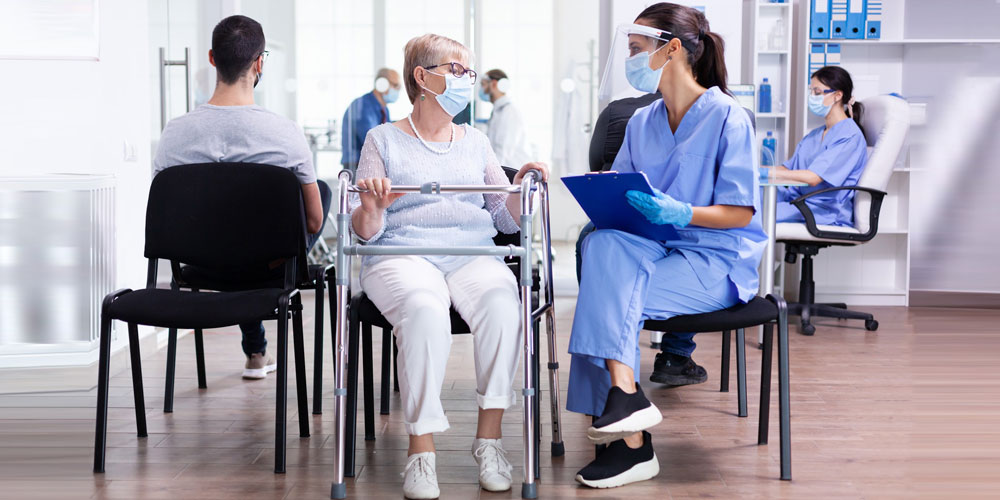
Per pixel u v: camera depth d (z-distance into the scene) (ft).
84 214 10.14
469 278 7.20
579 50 16.74
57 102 11.16
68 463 7.56
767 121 16.65
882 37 16.61
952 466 7.54
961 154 16.75
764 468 7.48
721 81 7.72
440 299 6.91
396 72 17.67
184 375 10.83
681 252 7.45
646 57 7.50
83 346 10.23
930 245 16.96
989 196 16.74
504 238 8.06
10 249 9.99
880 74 16.70
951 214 16.85
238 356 11.91
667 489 6.97
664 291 7.25
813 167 14.02
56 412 9.23
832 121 14.49
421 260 7.36
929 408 9.42
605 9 16.58
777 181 12.01
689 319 7.26
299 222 7.97
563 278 17.07
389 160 7.51
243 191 7.95
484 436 7.10
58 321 10.15
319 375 9.11
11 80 11.09
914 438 8.34
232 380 10.57
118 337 11.05
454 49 7.46
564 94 16.84
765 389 8.12
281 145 8.48
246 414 9.09
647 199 6.76
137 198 11.87
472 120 16.94
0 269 9.98
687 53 7.55
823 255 16.85
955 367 11.44
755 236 7.59
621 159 8.11
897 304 16.63
